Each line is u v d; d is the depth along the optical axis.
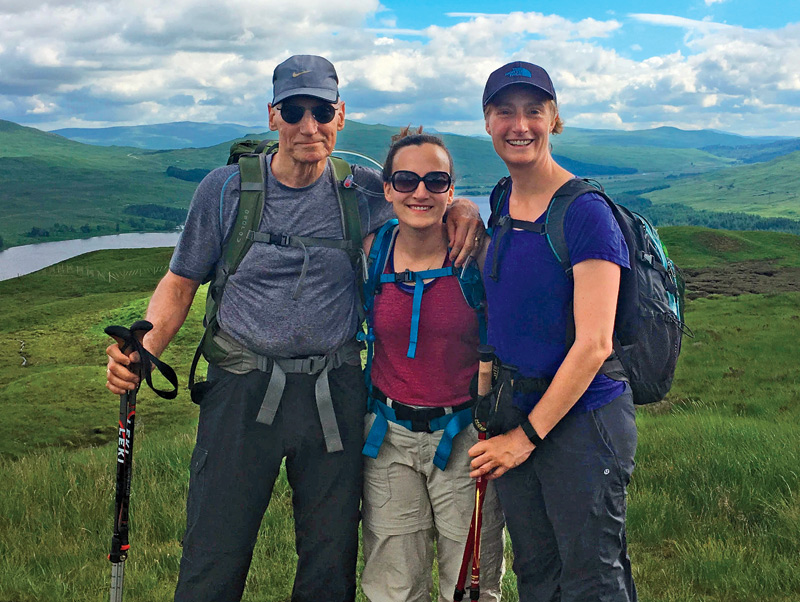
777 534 5.38
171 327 3.27
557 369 2.88
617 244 2.70
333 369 3.29
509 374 2.95
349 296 3.35
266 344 3.15
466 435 3.38
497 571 3.51
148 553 5.31
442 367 3.31
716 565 4.85
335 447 3.21
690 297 44.28
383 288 3.35
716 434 8.98
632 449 2.86
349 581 3.40
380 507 3.43
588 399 2.81
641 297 2.86
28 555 5.39
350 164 3.48
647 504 6.02
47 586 4.78
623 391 2.88
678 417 12.84
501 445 2.82
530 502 3.01
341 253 3.28
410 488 3.42
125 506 2.99
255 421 3.18
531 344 2.90
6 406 25.78
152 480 7.06
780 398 17.30
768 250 74.00
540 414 2.74
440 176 3.13
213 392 3.26
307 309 3.19
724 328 29.59
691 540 5.45
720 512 5.99
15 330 45.44
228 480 3.16
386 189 3.31
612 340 2.87
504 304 2.93
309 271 3.20
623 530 2.89
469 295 3.26
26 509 6.39
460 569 3.19
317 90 3.06
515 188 3.00
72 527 6.05
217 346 3.20
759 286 49.47
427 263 3.32
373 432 3.38
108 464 8.16
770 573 4.68
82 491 6.75
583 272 2.69
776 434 9.02
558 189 2.83
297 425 3.20
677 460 7.26
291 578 4.87
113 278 76.19
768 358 23.11
